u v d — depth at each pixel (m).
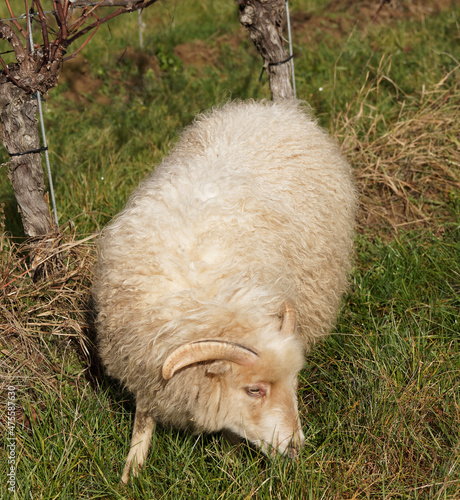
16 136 2.52
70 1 2.45
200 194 2.30
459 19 4.87
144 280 2.21
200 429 2.28
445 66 3.96
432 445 2.31
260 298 2.18
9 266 2.59
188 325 2.14
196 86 4.12
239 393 2.18
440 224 3.02
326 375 2.48
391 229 3.08
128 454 2.31
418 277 2.76
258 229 2.29
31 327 2.53
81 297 2.58
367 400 2.38
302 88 3.90
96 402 2.43
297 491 2.19
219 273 2.20
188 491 2.25
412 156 3.28
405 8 5.30
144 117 3.69
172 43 4.79
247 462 2.26
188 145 2.60
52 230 2.63
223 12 5.49
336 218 2.57
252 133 2.55
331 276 2.54
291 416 2.19
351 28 5.00
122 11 2.54
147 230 2.25
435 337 2.54
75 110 3.87
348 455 2.29
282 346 2.14
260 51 2.99
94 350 2.54
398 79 3.88
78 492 2.27
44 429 2.36
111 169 3.20
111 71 4.35
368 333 2.58
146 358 2.19
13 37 2.44
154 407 2.27
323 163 2.58
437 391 2.39
